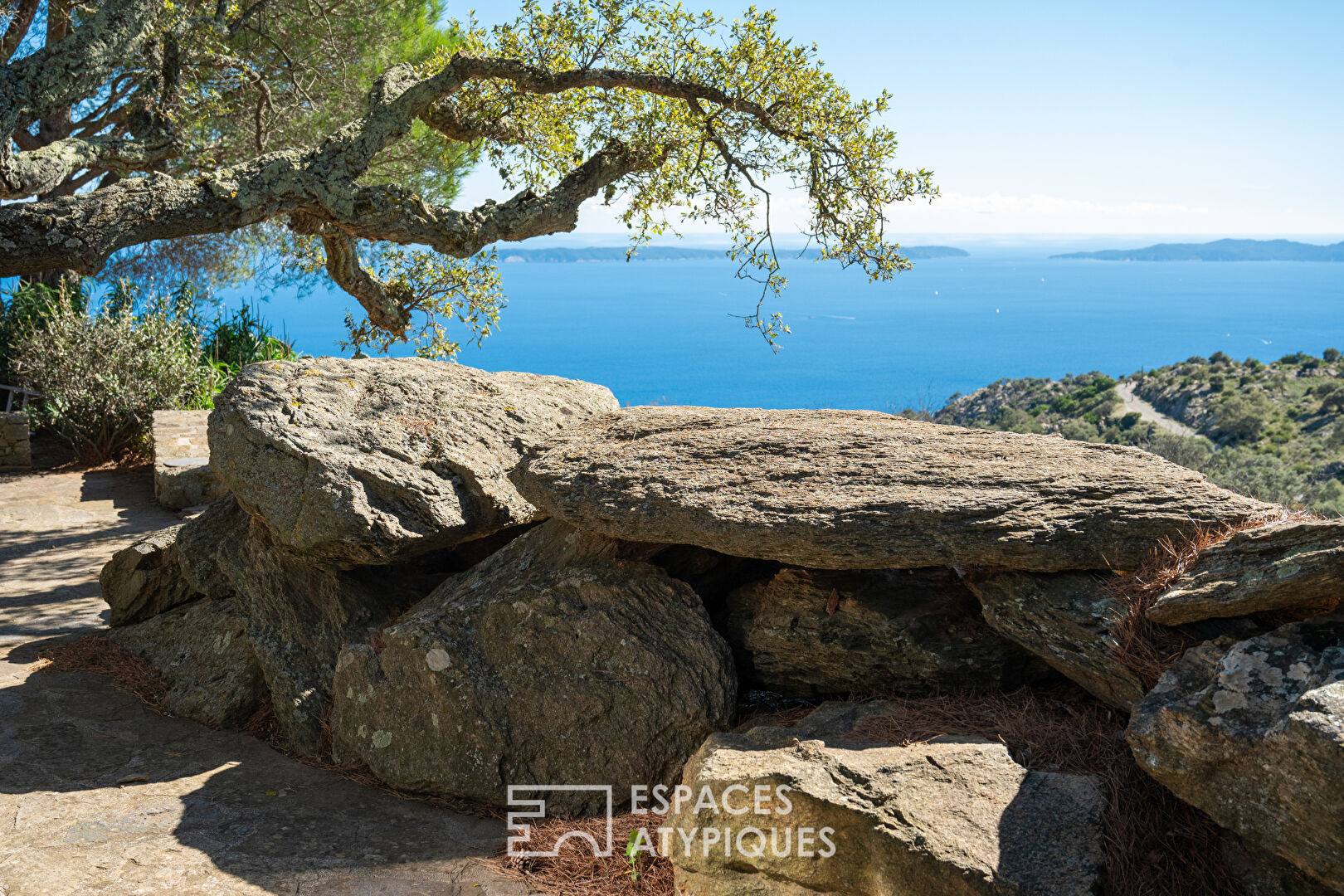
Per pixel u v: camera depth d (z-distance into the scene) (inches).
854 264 356.8
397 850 136.7
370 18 530.3
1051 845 99.3
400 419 206.1
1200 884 100.8
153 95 323.9
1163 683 108.3
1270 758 90.7
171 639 225.6
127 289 594.2
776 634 158.7
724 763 118.2
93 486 476.4
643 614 160.2
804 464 161.5
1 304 623.2
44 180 275.7
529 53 360.5
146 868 126.0
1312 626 104.2
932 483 149.2
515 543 194.2
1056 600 131.6
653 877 127.0
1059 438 165.8
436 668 161.0
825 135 347.9
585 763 152.6
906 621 148.9
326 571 201.2
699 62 351.9
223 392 201.6
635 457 172.9
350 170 322.0
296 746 178.4
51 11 488.4
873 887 102.2
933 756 115.4
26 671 220.5
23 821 140.8
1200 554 121.7
